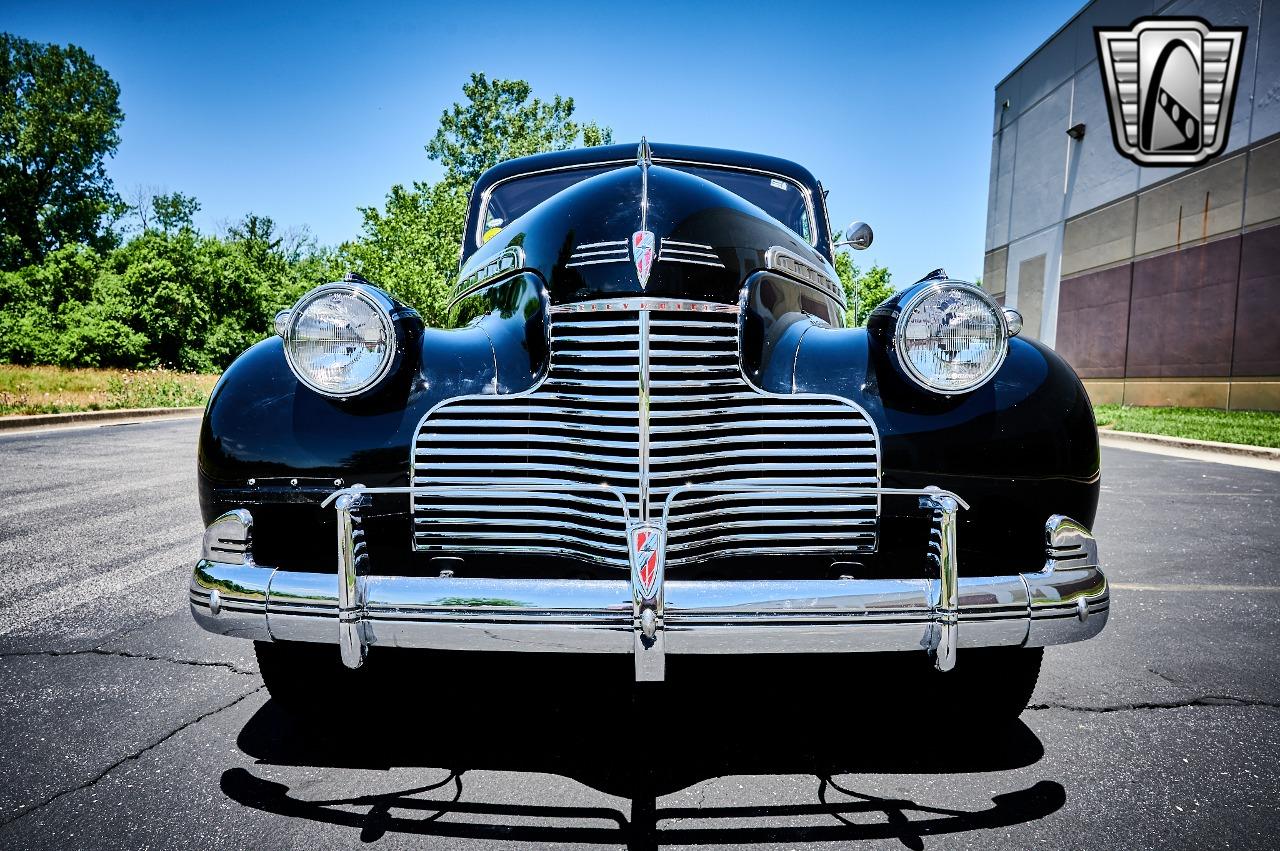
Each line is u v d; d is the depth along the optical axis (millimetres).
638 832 1830
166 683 2631
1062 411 2047
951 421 2027
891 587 1771
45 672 2709
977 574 2059
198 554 4238
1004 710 2281
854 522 2025
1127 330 17328
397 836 1803
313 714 2410
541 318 2180
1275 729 2346
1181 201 15758
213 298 30438
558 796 1984
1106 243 17891
